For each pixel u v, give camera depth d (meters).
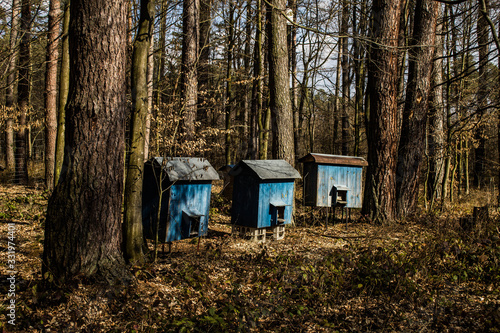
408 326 4.54
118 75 4.77
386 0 10.24
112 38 4.68
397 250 7.19
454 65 17.08
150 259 5.88
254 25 15.33
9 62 9.12
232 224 8.23
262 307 4.59
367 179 10.73
